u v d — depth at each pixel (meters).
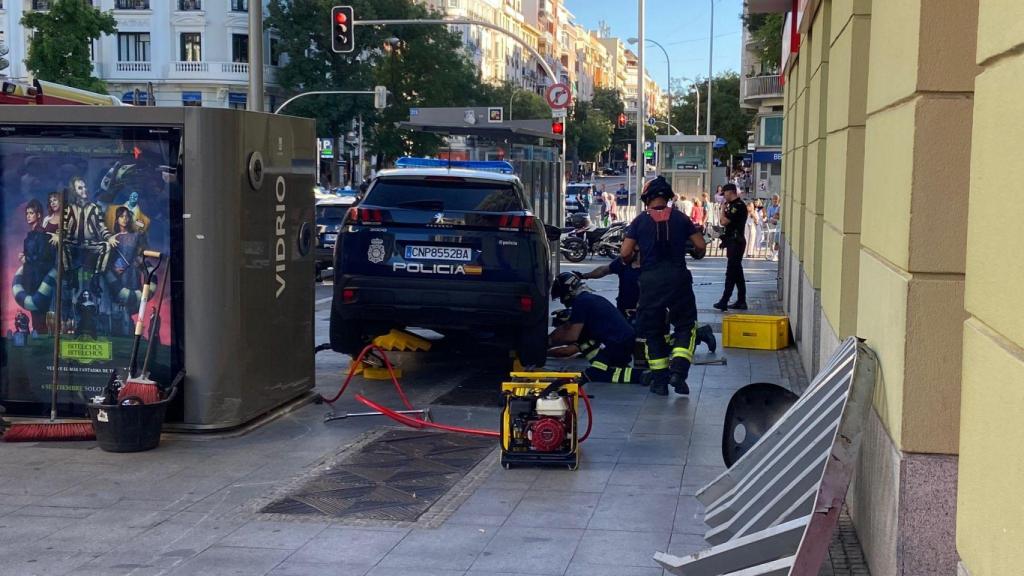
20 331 7.72
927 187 4.09
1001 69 2.72
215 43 68.94
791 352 12.08
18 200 7.64
